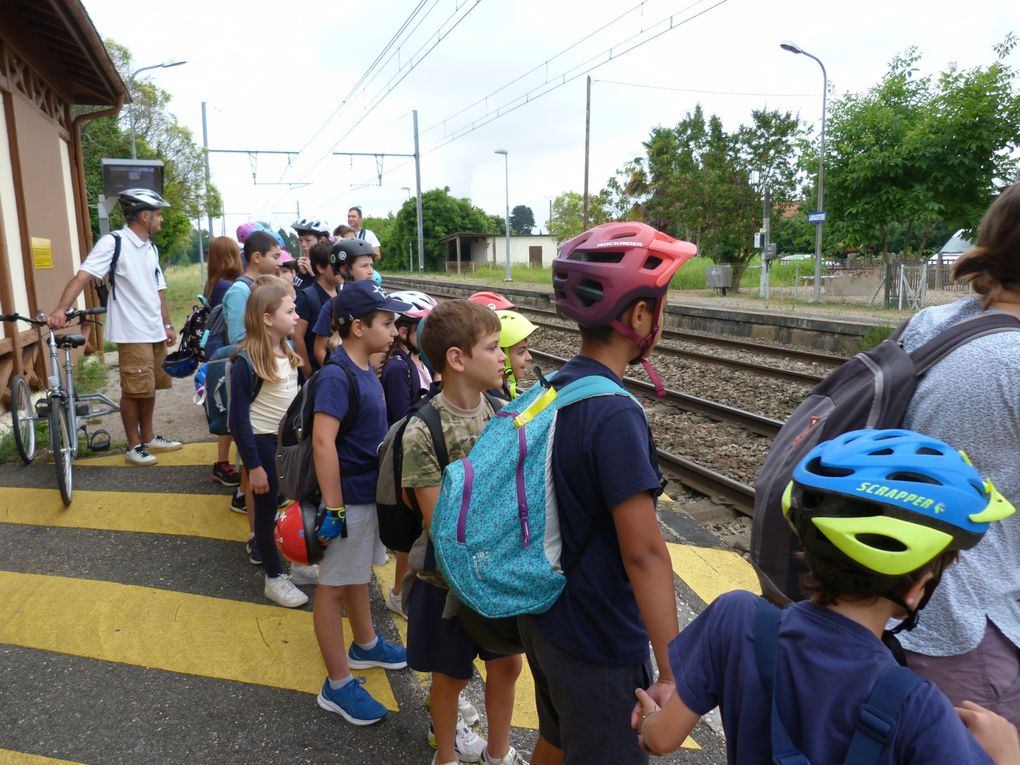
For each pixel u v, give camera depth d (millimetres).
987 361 1607
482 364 2307
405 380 3480
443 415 2354
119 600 3693
